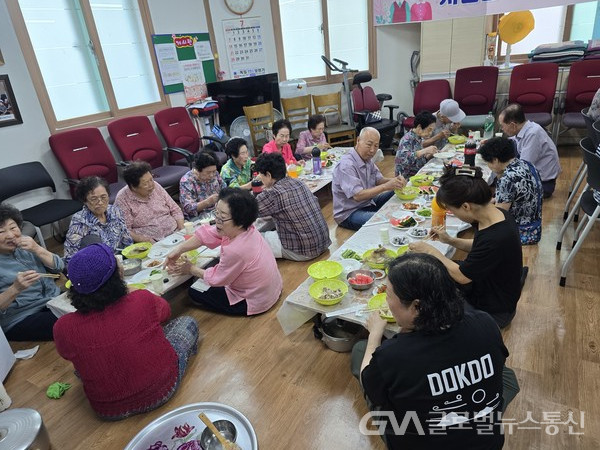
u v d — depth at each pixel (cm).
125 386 165
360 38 577
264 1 528
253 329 228
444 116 403
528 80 473
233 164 355
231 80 515
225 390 188
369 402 126
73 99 409
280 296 253
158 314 172
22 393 199
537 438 153
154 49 458
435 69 550
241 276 224
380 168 500
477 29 509
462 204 167
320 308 173
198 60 501
